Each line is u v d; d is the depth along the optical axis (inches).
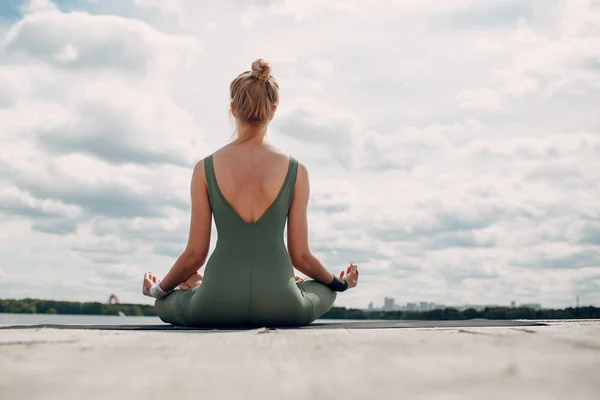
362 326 136.5
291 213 152.1
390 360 62.2
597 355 66.7
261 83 151.6
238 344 79.9
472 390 44.4
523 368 56.1
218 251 146.1
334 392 43.5
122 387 45.9
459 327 131.6
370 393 43.0
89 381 48.7
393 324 146.2
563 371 54.2
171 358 63.9
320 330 117.0
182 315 150.9
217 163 149.7
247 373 53.1
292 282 146.8
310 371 54.2
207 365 58.4
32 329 119.3
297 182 150.7
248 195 145.9
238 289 141.8
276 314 142.9
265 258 144.5
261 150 151.6
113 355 66.6
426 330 117.2
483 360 62.1
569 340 86.1
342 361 61.4
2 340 85.4
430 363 59.7
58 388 45.4
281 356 65.7
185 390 44.6
